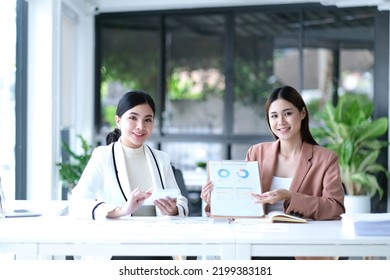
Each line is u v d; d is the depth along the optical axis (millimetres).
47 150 4434
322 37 5754
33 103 4441
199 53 6020
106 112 6129
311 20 5754
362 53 5680
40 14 4426
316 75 5805
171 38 6070
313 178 2363
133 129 2303
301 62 5770
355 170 5090
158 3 5617
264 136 5836
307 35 5773
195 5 5684
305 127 2432
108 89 6137
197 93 6047
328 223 2115
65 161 5383
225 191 2182
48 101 4426
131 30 6082
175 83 6090
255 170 2217
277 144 2479
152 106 2352
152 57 6070
